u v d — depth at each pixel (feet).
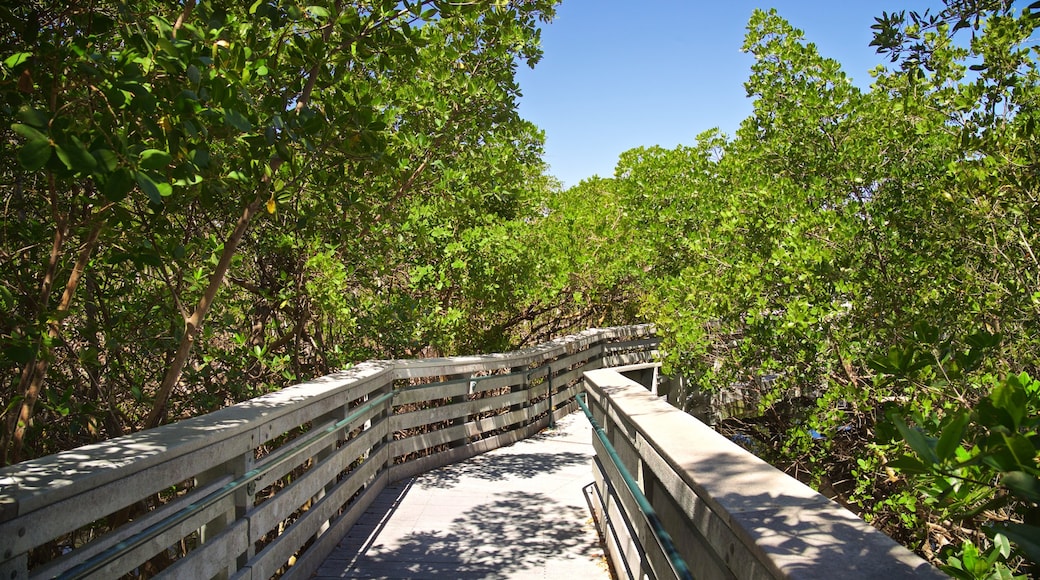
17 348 10.32
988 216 16.58
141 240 12.68
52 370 15.01
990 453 4.13
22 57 8.68
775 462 26.37
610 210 38.68
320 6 11.35
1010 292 16.65
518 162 27.71
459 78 21.27
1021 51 16.96
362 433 18.39
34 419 15.19
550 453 25.55
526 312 36.09
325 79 12.05
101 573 7.80
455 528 16.96
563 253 33.76
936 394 13.52
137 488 8.34
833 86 26.03
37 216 14.96
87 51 9.21
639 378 42.39
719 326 27.94
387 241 22.85
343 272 20.25
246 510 11.30
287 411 12.76
